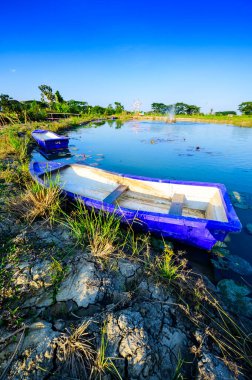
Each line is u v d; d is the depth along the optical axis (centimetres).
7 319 157
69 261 215
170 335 154
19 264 205
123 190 367
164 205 352
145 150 898
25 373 124
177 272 225
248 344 159
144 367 132
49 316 161
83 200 305
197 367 137
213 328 166
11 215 297
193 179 562
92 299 175
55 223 290
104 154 825
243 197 439
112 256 227
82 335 143
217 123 2458
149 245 274
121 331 148
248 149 913
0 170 516
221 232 228
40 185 353
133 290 190
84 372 127
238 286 219
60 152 834
